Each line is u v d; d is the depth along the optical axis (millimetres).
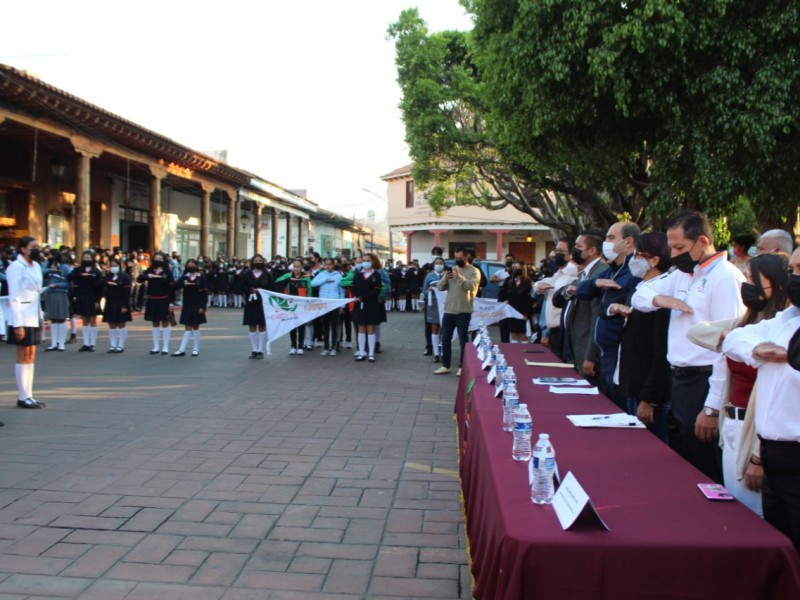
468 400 5082
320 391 9062
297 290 13242
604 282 5117
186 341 12242
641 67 8781
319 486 5223
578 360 6164
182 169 24359
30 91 14750
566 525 2361
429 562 3924
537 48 9570
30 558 3906
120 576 3697
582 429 3738
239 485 5219
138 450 6121
